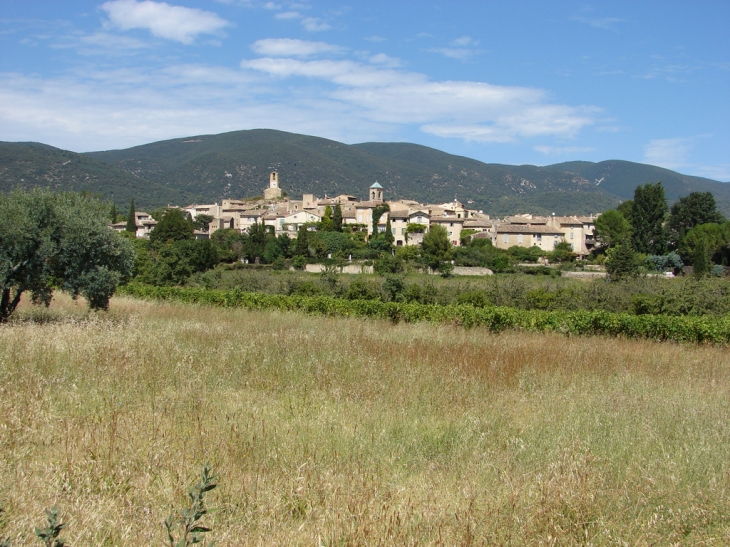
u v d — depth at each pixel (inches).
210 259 2317.9
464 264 2805.1
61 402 345.1
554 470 257.9
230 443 281.0
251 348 506.6
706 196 3540.8
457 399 387.9
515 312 908.0
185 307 1063.6
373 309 995.3
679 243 3053.6
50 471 239.5
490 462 274.1
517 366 511.5
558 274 2618.1
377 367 470.9
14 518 198.4
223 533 198.7
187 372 421.7
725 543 218.5
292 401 370.3
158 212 4753.9
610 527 219.0
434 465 269.6
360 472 255.8
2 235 736.3
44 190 800.3
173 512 209.3
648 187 3272.6
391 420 335.6
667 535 223.3
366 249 3442.4
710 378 521.0
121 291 1365.7
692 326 799.7
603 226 3599.9
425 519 213.9
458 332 794.8
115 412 306.2
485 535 205.2
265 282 1547.7
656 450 302.4
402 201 4869.6
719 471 277.0
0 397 331.6
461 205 5246.1
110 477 242.1
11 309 792.9
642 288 1192.8
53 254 774.5
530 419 350.6
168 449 270.4
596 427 330.0
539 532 211.9
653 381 486.0
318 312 1027.3
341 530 201.0
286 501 227.3
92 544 191.9
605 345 706.8
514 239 3777.1
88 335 550.6
